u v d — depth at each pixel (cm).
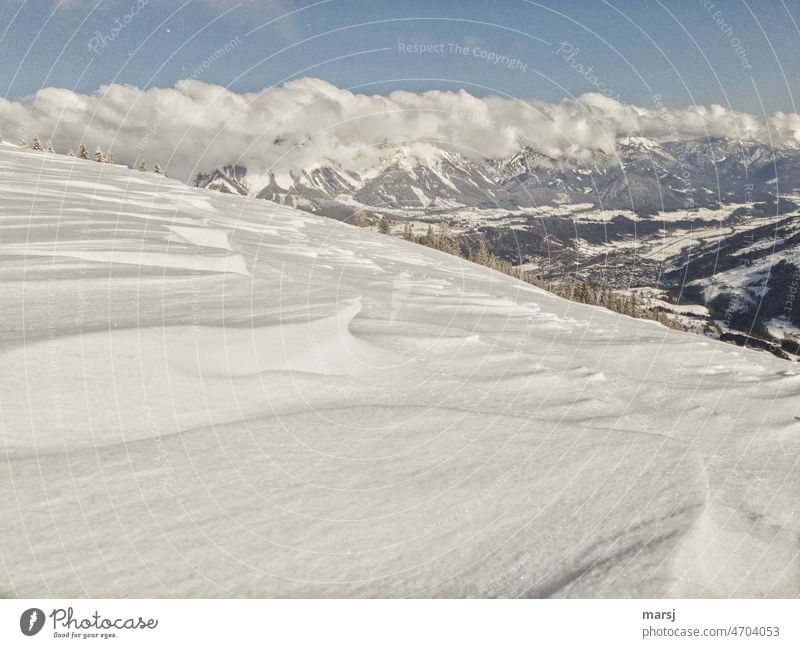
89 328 404
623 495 278
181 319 460
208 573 214
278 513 253
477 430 357
